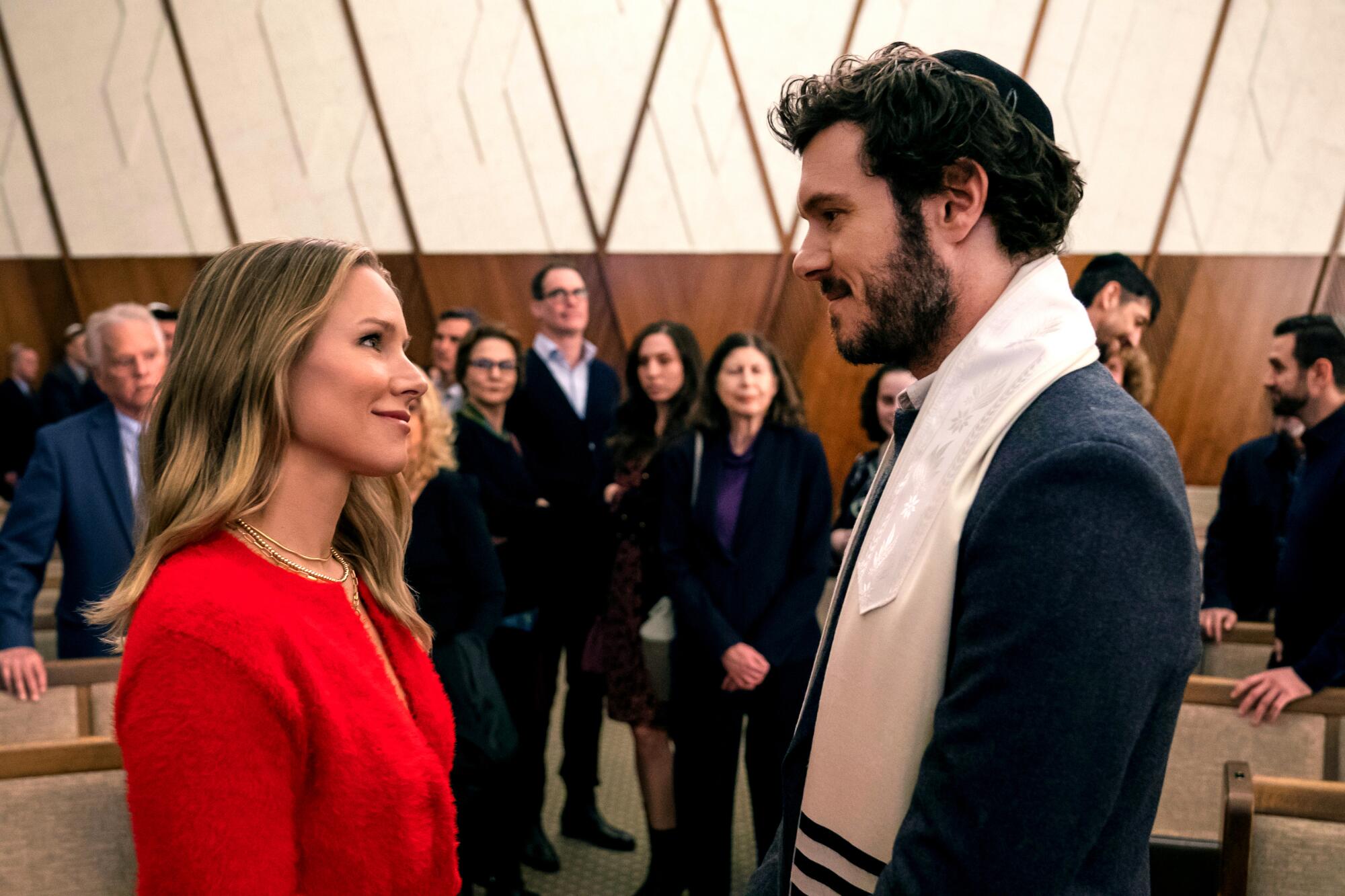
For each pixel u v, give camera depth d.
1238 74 6.24
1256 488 2.70
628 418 2.91
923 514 0.78
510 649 2.77
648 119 6.55
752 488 2.32
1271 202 6.30
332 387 0.88
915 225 0.82
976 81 0.80
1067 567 0.66
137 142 6.41
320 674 0.83
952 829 0.67
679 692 2.34
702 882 2.30
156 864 0.74
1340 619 1.73
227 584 0.81
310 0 6.39
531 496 2.97
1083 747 0.64
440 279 6.57
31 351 6.35
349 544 1.06
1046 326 0.79
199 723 0.74
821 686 0.93
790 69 6.51
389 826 0.84
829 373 6.66
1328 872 1.28
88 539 2.23
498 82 6.50
